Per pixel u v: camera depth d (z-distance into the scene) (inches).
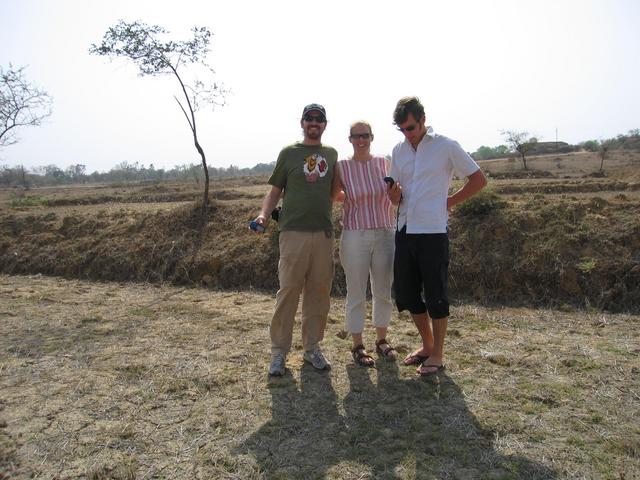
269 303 240.2
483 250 246.4
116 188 1596.9
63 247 332.5
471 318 205.9
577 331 187.2
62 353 173.6
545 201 269.7
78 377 153.3
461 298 233.6
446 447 112.7
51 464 109.1
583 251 230.2
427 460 108.3
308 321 159.5
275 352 156.3
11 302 245.8
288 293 152.8
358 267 155.2
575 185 622.2
